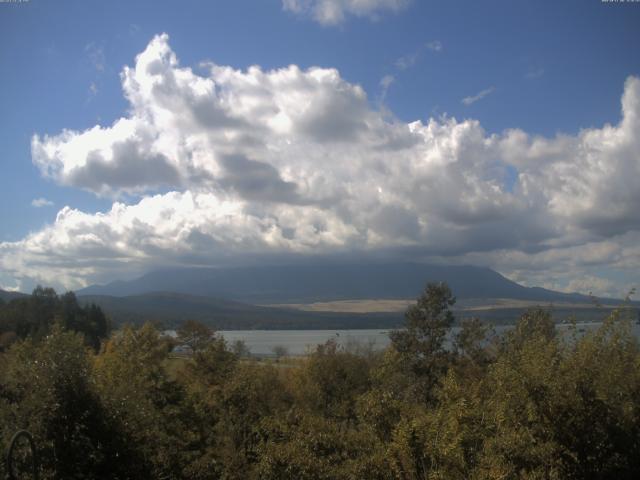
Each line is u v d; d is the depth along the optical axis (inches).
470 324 1808.6
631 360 551.2
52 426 632.4
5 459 562.3
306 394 1626.5
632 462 510.9
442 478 527.8
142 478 724.7
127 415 720.3
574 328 592.4
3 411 610.9
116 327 4753.9
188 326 2122.3
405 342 1800.0
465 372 1585.9
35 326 3073.3
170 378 1460.4
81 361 684.7
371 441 649.0
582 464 498.6
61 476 617.9
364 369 1833.2
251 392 1156.5
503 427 518.3
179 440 1000.2
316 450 663.8
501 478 482.3
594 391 507.5
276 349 3668.8
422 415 625.0
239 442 1037.2
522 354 553.6
